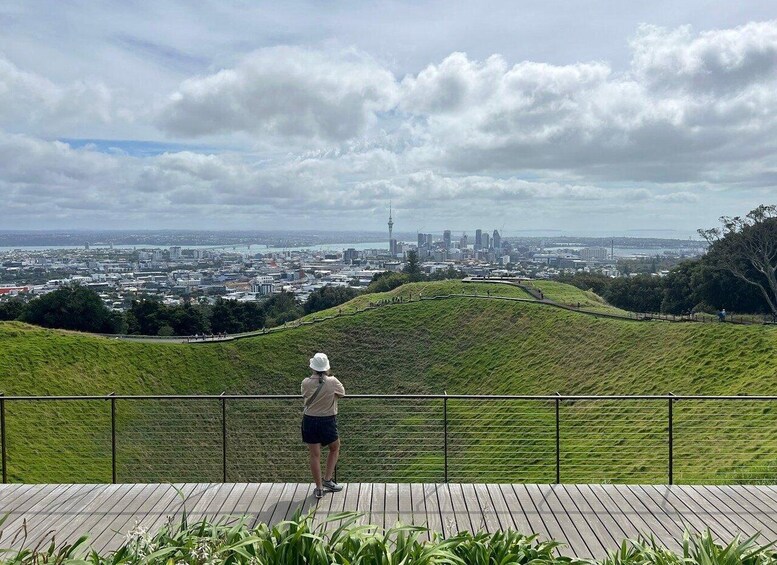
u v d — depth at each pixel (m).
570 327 43.25
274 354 46.25
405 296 63.25
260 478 23.23
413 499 6.66
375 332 49.91
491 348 45.16
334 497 6.70
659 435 21.31
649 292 72.19
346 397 6.90
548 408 26.89
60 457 24.44
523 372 40.25
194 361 43.22
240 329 66.81
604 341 39.03
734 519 6.18
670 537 5.76
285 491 6.87
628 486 7.08
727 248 55.00
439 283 69.75
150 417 28.05
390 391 42.72
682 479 16.25
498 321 48.47
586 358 38.25
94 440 26.14
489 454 22.66
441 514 6.27
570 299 56.97
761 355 29.30
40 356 37.00
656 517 6.23
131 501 6.61
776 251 52.94
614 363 35.97
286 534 4.62
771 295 54.31
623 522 6.11
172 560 3.93
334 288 94.25
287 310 83.81
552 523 6.08
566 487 7.05
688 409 23.20
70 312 56.91
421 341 48.44
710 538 4.64
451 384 42.47
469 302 52.84
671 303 63.31
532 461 21.36
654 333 37.09
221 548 4.15
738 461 16.48
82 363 38.16
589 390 34.41
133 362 40.66
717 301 56.03
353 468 22.95
